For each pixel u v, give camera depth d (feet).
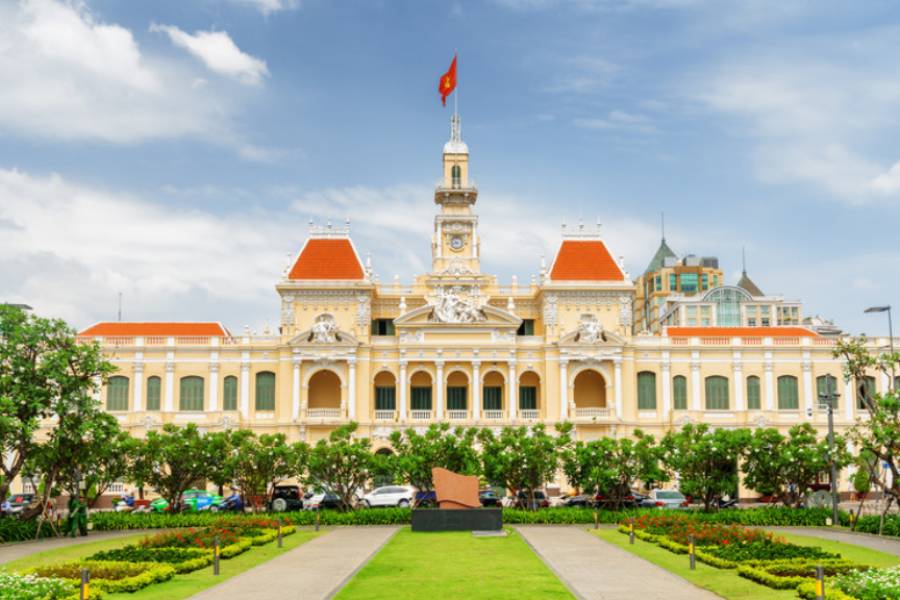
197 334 390.63
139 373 374.02
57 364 223.30
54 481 248.93
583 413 372.38
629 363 378.73
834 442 244.01
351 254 389.39
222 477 256.93
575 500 295.07
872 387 383.45
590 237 397.80
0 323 221.05
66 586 117.50
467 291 390.01
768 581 126.41
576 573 141.28
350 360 371.35
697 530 180.86
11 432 212.23
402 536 202.90
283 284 378.32
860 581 110.32
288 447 256.73
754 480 250.98
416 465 252.83
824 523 229.66
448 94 422.41
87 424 222.48
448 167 408.87
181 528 223.92
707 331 399.03
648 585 129.49
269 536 192.54
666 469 273.54
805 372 383.24
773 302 623.77
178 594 123.75
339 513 244.22
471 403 373.61
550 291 383.65
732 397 381.60
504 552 169.07
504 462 253.44
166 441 252.21
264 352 377.91
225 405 375.04
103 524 233.76
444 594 121.08
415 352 374.22
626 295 386.11
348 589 126.72
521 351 379.55
